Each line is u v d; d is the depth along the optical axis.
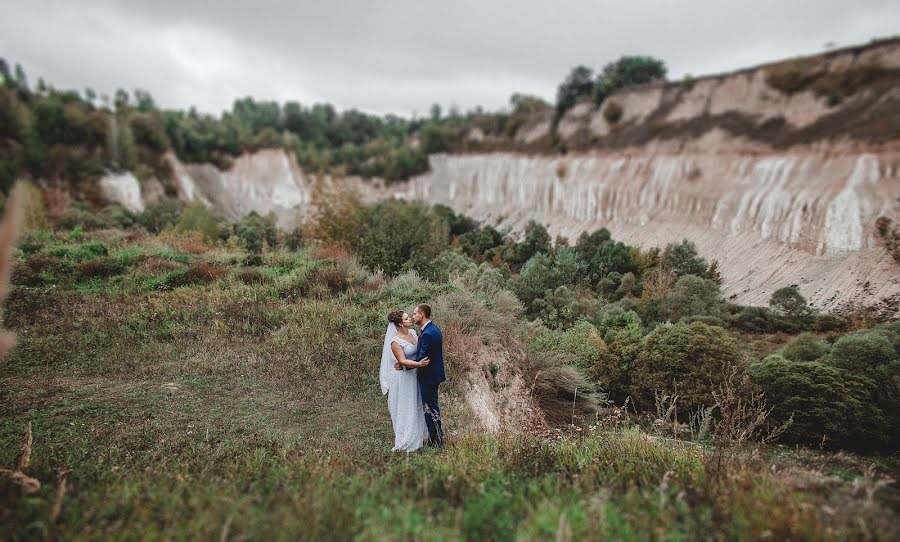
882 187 43.41
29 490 4.09
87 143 73.88
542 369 12.41
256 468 5.18
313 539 3.24
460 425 8.02
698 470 4.84
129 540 3.22
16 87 77.88
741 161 55.19
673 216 58.62
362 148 117.94
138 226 41.75
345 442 6.74
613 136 72.31
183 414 7.38
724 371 15.02
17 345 9.71
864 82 50.88
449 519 3.62
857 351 16.53
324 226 24.00
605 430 8.67
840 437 13.89
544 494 4.11
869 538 3.22
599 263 40.34
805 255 44.47
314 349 10.24
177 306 12.01
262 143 104.06
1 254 2.96
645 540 3.21
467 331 11.45
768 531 3.20
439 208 62.16
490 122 98.06
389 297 12.81
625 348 16.73
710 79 64.62
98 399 7.75
